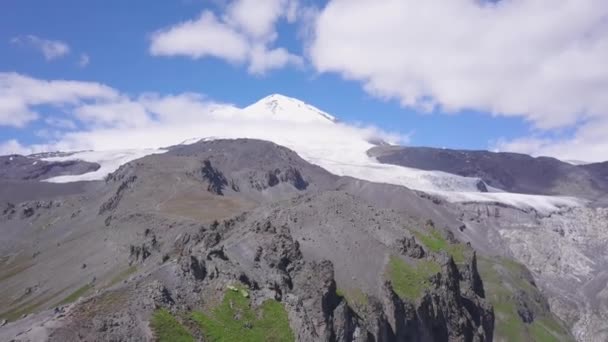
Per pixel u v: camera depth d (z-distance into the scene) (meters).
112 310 136.88
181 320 141.62
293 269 182.88
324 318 170.12
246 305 158.12
